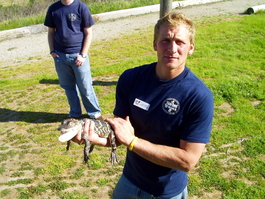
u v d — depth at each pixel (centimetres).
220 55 890
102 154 489
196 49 950
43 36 1402
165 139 240
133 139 232
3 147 522
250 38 1035
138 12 1647
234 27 1159
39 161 479
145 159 251
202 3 1748
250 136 505
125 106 261
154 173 251
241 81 689
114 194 284
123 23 1476
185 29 225
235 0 1778
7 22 1616
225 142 492
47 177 440
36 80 819
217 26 1190
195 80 230
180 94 227
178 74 230
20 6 2027
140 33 1243
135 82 248
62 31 525
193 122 226
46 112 645
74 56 538
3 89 779
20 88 779
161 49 226
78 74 553
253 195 381
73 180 432
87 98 578
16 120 619
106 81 772
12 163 477
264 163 438
